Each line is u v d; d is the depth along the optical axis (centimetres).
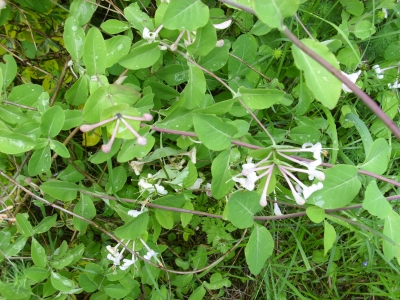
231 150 29
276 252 44
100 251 39
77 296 42
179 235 44
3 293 31
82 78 28
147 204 31
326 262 45
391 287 43
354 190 25
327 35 41
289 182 25
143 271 36
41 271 31
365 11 40
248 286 46
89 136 37
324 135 39
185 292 42
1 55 35
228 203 26
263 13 18
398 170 41
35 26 37
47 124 27
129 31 31
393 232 27
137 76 34
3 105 28
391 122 17
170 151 32
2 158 35
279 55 35
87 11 32
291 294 45
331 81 18
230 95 37
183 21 24
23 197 36
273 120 40
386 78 41
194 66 28
